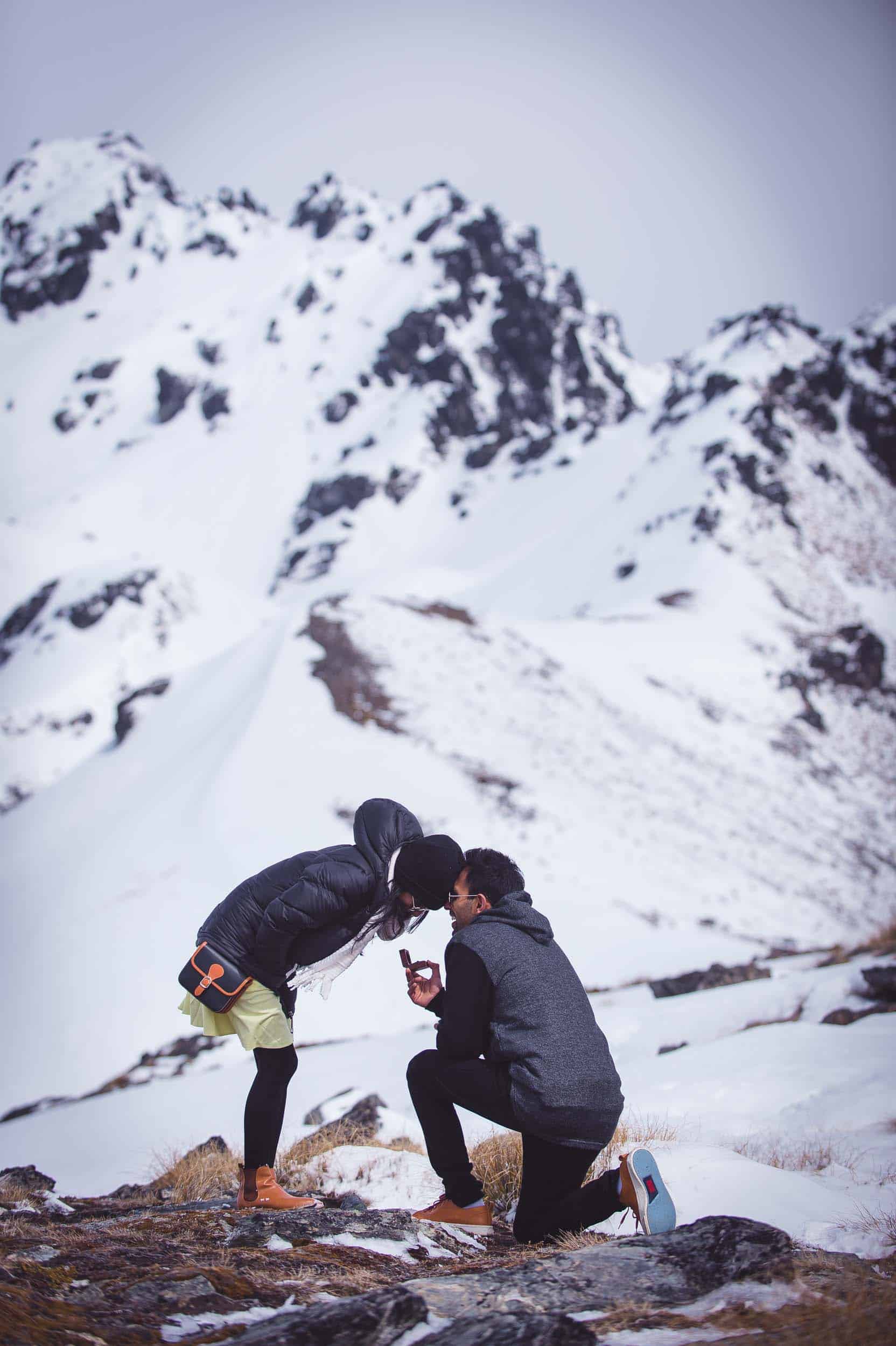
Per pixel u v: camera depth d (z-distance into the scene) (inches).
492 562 6471.5
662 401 7465.6
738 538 5142.7
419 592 5964.6
